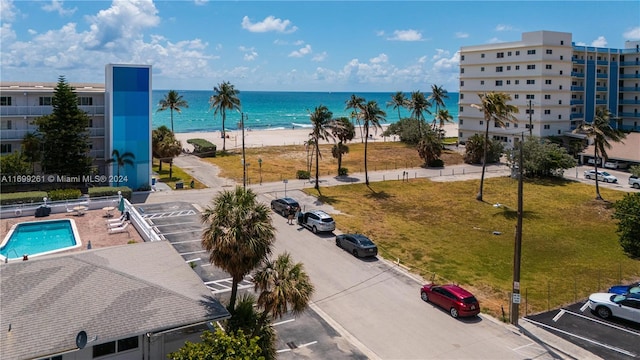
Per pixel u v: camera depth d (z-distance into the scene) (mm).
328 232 43156
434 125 119250
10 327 17281
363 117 62625
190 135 125688
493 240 43250
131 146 56500
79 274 21156
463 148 101375
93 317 18266
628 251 40156
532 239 43844
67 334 17234
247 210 21422
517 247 26766
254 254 21000
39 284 20188
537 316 28141
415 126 105875
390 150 95812
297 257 36844
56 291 19688
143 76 56188
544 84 91188
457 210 53156
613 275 35375
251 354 16734
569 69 93188
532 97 92375
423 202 56250
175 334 20250
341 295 30422
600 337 25438
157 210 48531
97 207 45375
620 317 27172
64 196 45969
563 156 71188
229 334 18141
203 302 20656
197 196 55188
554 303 30125
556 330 26266
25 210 41812
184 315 19312
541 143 72875
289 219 46188
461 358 23219
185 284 22344
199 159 83062
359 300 29750
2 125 53750
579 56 98188
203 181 64125
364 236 39062
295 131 143500
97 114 58062
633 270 36469
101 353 18641
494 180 69062
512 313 26969
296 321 26719
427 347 24219
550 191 63062
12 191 51625
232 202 21812
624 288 30500
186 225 43344
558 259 38781
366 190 61344
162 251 26938
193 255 35500
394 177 69938
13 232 36312
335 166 78312
